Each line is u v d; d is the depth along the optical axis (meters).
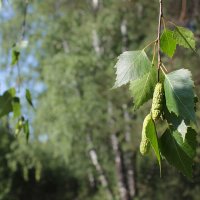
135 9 15.46
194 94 1.34
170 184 15.52
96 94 14.99
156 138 1.34
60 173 23.62
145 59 1.46
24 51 17.09
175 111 1.33
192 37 1.53
